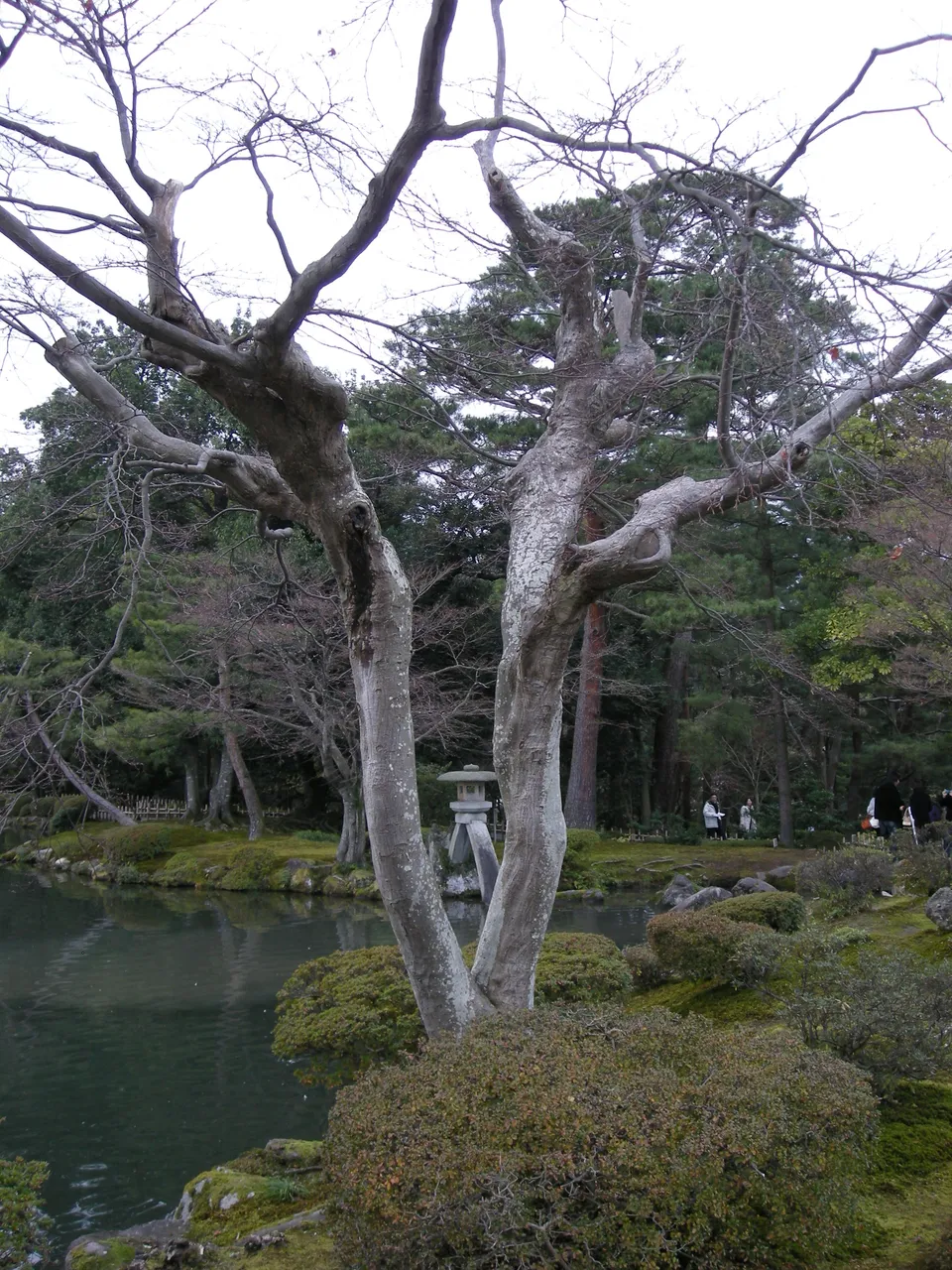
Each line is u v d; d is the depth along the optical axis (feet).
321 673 63.67
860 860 37.22
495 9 18.92
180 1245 15.40
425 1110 12.25
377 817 16.80
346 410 16.15
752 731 83.66
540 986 22.38
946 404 21.77
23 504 21.02
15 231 13.61
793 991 21.94
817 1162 12.26
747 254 15.51
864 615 48.19
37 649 46.11
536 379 20.63
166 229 16.16
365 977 21.99
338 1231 12.34
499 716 18.80
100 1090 27.14
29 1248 14.56
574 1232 10.77
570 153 17.22
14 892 67.15
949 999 19.21
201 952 45.78
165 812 98.12
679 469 37.55
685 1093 12.44
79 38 14.57
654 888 62.39
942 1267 13.39
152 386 36.81
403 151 14.26
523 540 19.22
